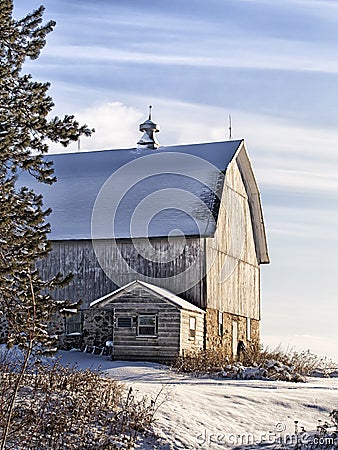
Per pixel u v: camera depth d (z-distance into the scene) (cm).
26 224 1845
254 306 4462
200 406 2031
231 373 3103
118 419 1758
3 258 1752
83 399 1825
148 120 4428
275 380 3089
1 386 1738
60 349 3675
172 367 3186
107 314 3644
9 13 1916
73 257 3831
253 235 4519
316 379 3400
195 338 3528
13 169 1898
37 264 3869
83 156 4428
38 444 1559
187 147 4269
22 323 1638
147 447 1675
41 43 1942
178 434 1770
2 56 1911
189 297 3684
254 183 4388
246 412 2056
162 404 1962
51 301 1802
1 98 1897
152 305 3416
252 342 4381
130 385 2175
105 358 3488
